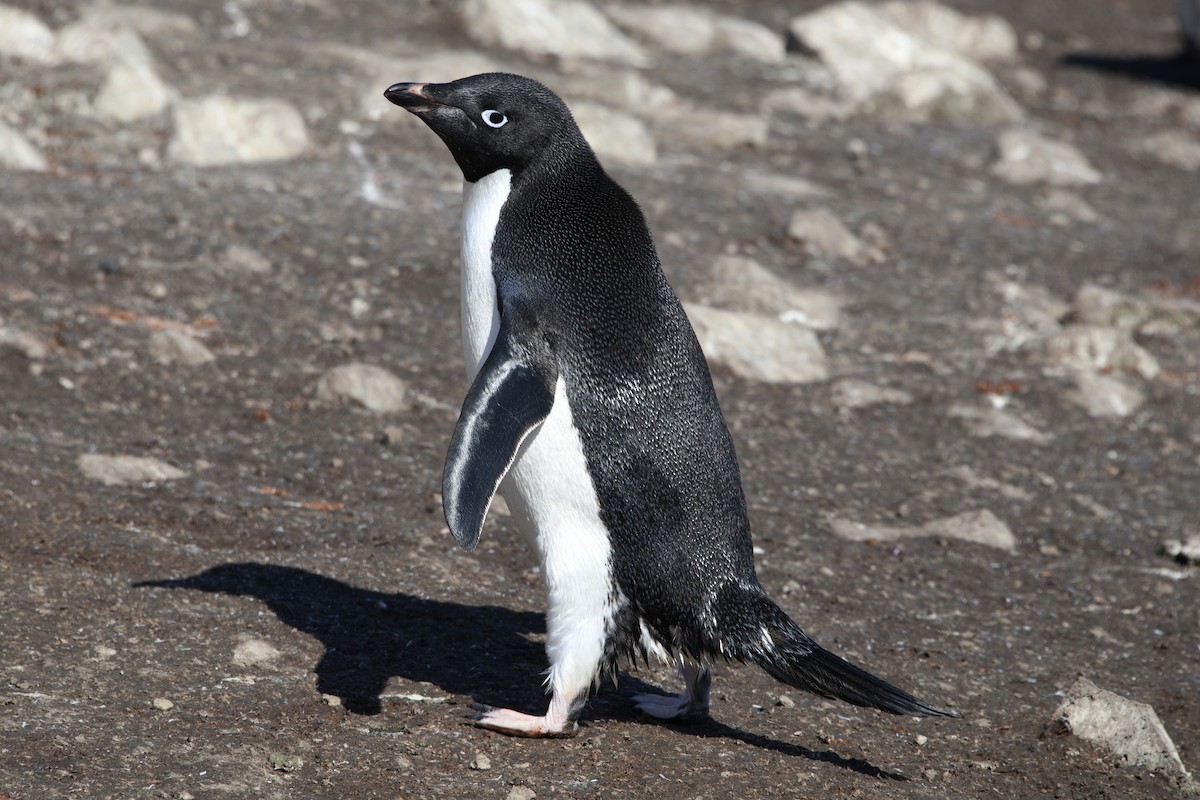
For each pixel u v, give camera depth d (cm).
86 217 3403
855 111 5622
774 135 5081
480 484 1427
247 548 2103
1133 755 1766
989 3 7969
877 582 2325
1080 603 2358
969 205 4678
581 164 1644
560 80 5019
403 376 2945
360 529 2239
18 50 4444
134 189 3647
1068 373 3431
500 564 2202
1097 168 5378
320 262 3372
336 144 4212
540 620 1992
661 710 1716
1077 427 3192
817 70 5894
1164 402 3362
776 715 1784
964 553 2506
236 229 3469
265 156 4050
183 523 2150
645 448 1552
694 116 4966
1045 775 1705
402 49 5244
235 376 2819
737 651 1580
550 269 1572
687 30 6094
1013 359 3506
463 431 1446
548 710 1608
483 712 1638
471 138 1609
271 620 1852
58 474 2241
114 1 5191
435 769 1487
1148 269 4275
